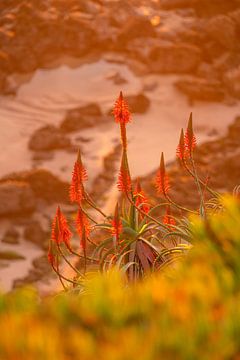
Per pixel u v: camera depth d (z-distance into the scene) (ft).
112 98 250.16
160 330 9.40
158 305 10.03
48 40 264.11
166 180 22.61
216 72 261.65
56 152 220.23
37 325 9.67
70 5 272.31
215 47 268.00
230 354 9.23
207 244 11.84
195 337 9.29
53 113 246.88
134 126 241.76
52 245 21.88
